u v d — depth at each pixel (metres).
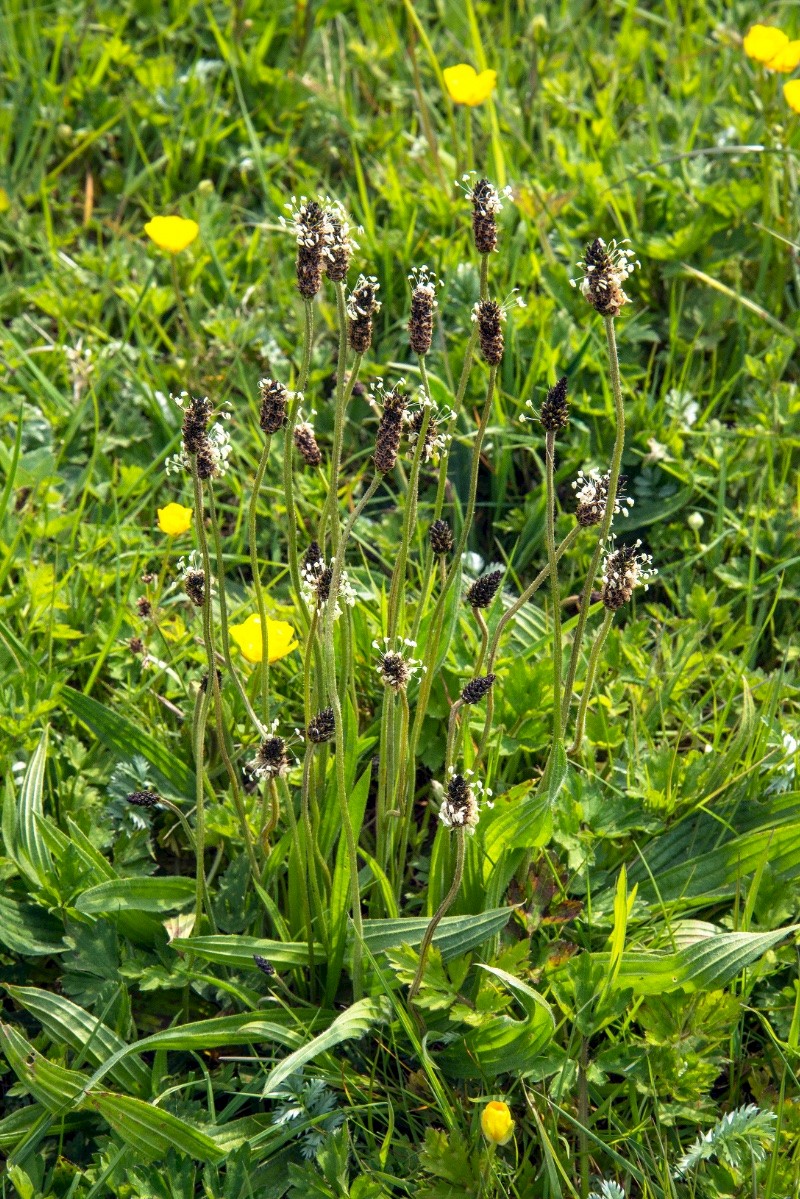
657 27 1.90
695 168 1.55
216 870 1.30
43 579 1.36
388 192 1.55
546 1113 1.24
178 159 1.64
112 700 1.35
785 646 1.40
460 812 1.18
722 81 1.71
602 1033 1.26
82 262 1.54
